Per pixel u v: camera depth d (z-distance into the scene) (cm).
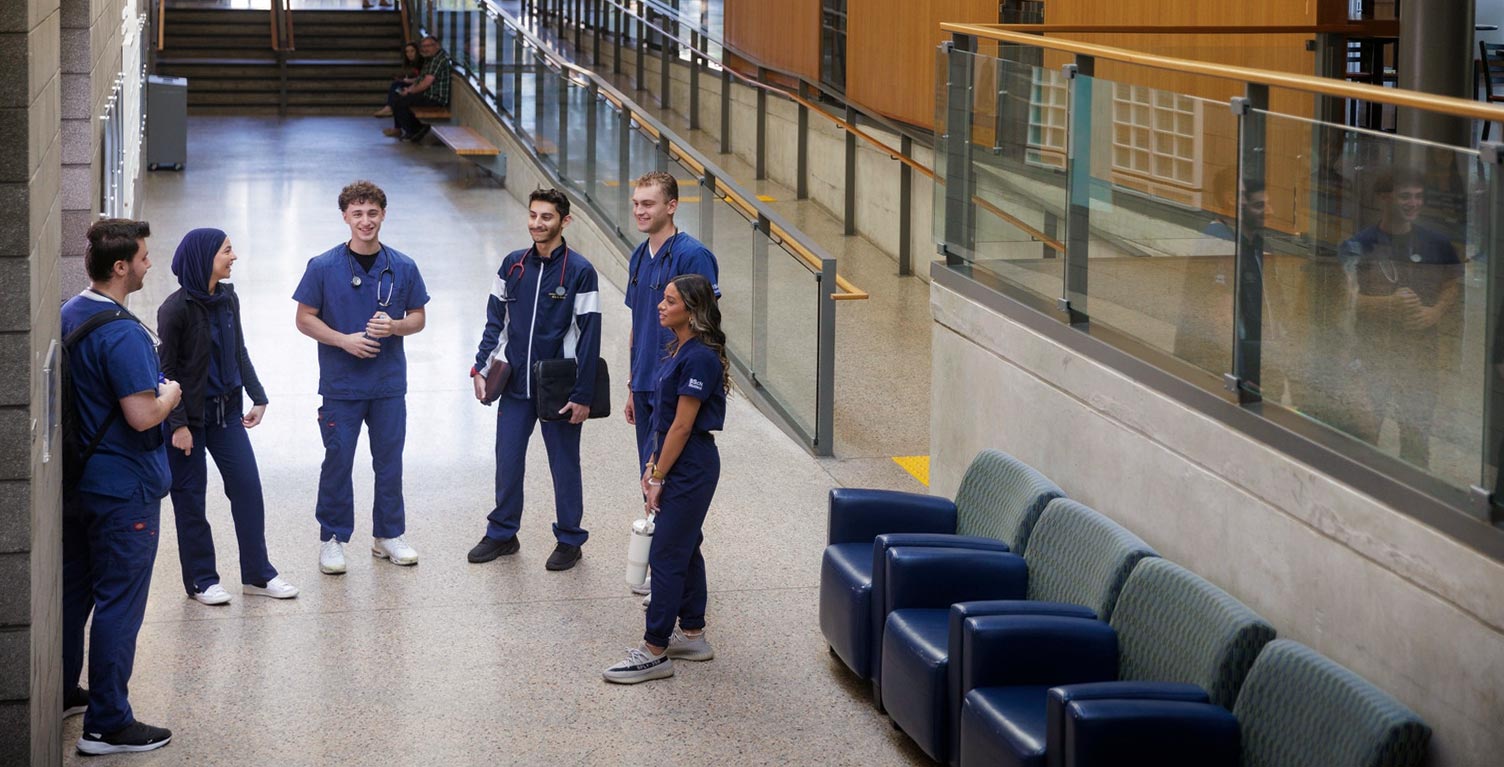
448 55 2106
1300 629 416
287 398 905
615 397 931
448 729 507
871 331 1097
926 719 469
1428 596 365
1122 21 979
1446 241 359
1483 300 347
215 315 588
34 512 394
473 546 684
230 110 2250
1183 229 473
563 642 581
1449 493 361
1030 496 532
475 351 1023
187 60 2272
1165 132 482
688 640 566
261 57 2355
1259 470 431
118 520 478
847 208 1410
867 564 541
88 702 498
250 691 533
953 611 459
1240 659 411
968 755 438
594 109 1331
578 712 522
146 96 1700
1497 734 344
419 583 639
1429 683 365
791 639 590
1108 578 473
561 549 659
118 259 481
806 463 817
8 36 371
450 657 565
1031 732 412
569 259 643
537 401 641
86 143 826
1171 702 399
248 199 1554
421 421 872
